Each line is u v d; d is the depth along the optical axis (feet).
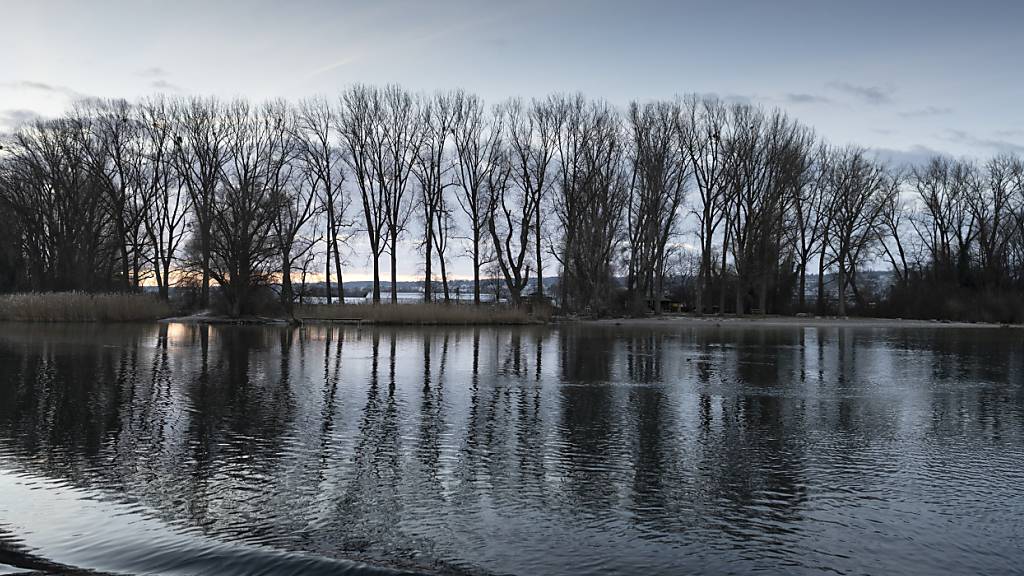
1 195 172.55
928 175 246.06
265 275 156.25
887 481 35.09
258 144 172.04
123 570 24.77
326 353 90.33
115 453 38.68
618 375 71.67
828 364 83.71
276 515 29.76
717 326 172.35
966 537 28.07
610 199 191.83
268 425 45.85
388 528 28.48
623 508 30.96
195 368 72.95
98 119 179.01
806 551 26.68
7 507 30.37
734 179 208.23
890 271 265.95
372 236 191.11
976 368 80.38
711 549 26.76
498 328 151.64
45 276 181.16
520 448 40.75
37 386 60.08
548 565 25.31
